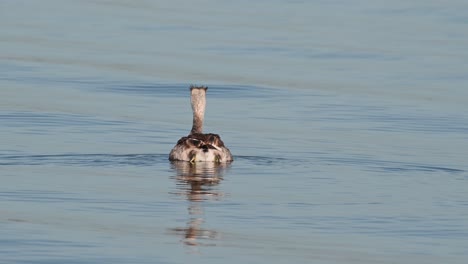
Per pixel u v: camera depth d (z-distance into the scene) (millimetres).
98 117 32469
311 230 20094
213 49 46281
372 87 39062
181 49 46125
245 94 37312
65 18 54156
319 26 53375
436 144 29859
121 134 30031
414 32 52031
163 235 19484
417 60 44781
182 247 18797
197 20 54250
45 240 19016
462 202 22453
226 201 22016
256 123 32531
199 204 21750
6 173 24312
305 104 35812
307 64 43469
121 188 22984
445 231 20219
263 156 27281
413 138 30672
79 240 19078
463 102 36625
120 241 19062
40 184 23234
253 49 46594
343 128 31984
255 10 58188
